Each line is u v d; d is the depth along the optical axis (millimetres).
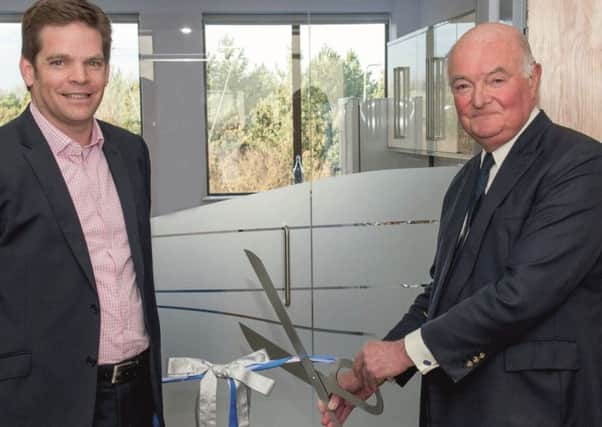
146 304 1554
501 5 1936
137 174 1609
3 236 1353
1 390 1351
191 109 2109
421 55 2176
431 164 2236
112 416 1491
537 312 1248
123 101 2074
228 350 2193
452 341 1303
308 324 2230
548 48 1750
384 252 2246
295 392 2277
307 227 2207
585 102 1689
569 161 1279
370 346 1413
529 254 1255
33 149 1406
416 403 2395
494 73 1326
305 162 2184
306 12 2135
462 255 1386
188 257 2160
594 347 1309
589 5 1674
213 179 2145
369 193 2223
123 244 1516
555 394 1282
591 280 1305
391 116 2189
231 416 1830
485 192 1407
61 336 1400
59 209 1396
